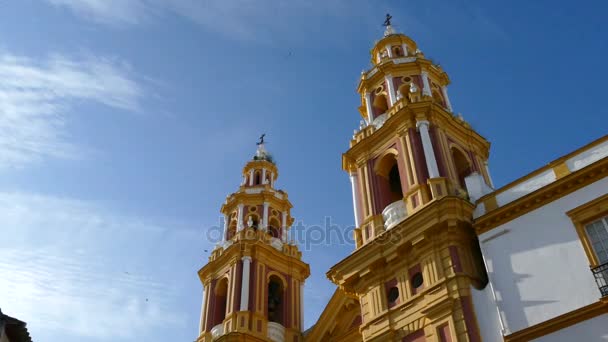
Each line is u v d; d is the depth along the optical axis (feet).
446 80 110.32
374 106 104.78
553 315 58.49
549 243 62.75
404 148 88.28
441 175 82.58
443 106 104.01
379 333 73.61
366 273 79.15
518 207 66.95
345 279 81.76
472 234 73.92
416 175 83.46
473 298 67.31
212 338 109.09
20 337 74.59
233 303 109.70
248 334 103.45
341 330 95.20
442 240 73.15
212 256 125.39
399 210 83.20
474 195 76.74
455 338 65.05
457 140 94.63
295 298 119.34
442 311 68.13
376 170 92.38
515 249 65.10
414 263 75.51
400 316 72.90
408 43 117.70
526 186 69.46
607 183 61.87
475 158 95.20
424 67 105.09
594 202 61.41
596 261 58.65
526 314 60.49
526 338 59.00
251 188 138.41
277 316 116.67
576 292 58.13
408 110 90.79
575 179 63.77
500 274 64.80
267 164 147.23
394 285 76.69
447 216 72.74
